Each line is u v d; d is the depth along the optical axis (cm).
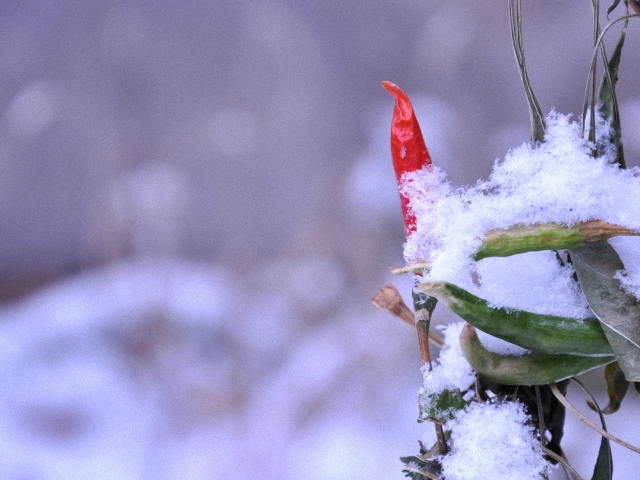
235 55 543
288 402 316
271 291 374
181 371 349
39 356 378
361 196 348
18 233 559
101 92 523
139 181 447
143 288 390
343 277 351
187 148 508
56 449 333
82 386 359
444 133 375
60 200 556
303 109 532
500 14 490
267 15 539
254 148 522
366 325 326
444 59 484
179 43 537
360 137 384
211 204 496
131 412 346
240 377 341
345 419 308
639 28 407
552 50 521
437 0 511
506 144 399
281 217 505
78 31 538
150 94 521
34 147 546
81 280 445
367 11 559
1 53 561
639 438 214
